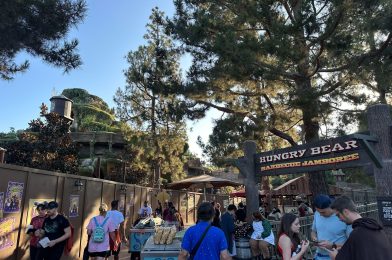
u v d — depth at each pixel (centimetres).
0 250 742
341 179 3191
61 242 650
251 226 934
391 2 1065
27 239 843
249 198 1071
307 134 1479
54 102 2616
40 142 1512
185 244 433
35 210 878
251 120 1595
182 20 1488
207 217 439
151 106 2686
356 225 328
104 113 4250
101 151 2872
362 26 1111
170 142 2719
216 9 1560
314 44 1200
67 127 1670
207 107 1650
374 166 704
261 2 1211
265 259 856
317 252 483
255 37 1181
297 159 968
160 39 2612
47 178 943
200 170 4194
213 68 1401
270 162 1047
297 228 412
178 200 2670
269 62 1274
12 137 3055
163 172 2873
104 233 790
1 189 755
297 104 1201
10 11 764
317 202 477
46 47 910
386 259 303
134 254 1035
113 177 2412
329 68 1362
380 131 703
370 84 1383
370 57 1175
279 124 1622
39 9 835
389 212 632
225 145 1641
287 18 1274
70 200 1072
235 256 919
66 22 884
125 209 1647
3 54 891
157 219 1184
